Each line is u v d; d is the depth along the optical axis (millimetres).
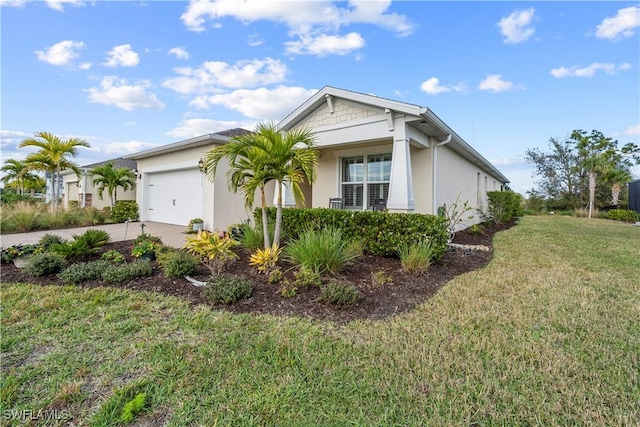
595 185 23938
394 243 6051
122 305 3990
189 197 11641
